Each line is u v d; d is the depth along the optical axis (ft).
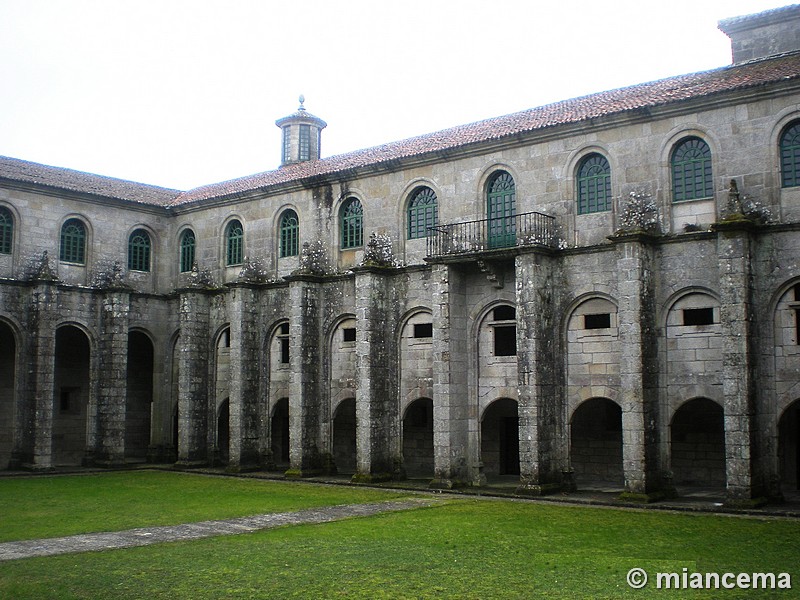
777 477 83.97
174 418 143.95
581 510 82.12
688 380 89.81
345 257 122.72
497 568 54.44
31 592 48.14
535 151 103.50
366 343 111.75
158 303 144.66
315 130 162.30
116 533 68.74
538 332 96.02
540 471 94.02
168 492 99.50
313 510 82.64
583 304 98.32
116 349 133.69
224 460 142.51
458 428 103.76
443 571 53.52
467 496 95.04
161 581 50.75
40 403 124.47
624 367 89.25
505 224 105.81
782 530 69.26
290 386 120.16
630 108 94.48
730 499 81.51
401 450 112.68
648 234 90.48
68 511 82.43
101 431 133.69
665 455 90.22
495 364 104.17
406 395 112.98
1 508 84.84
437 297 104.63
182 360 134.62
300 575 52.34
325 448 120.47
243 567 54.65
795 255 83.97
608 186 98.17
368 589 48.80
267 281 131.13
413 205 116.16
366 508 83.97
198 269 139.13
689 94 91.66
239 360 127.24
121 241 141.38
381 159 118.42
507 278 103.24
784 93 85.81
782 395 84.28
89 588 49.06
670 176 93.20
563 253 99.09
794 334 84.12
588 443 110.93
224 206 139.44
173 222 147.33
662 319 91.56
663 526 71.51
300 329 120.06
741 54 106.42
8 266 127.85
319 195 126.21
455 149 109.29
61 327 135.13
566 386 98.48
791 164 86.02
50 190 132.16
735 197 84.94
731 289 83.41
